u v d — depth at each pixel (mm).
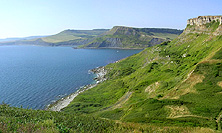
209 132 23953
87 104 88438
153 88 77812
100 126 23344
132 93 82562
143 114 47781
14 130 15430
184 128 25141
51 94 109375
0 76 155250
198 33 148250
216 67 60094
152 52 175500
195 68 64375
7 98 99938
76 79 145000
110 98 95812
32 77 150500
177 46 159375
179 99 51688
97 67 197500
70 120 25422
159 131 22750
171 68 105250
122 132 21203
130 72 145375
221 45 86125
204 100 47094
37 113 28297
